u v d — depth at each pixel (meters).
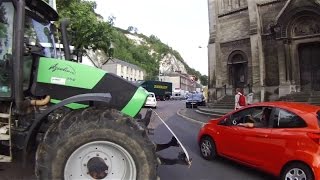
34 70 6.20
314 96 27.05
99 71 6.20
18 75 5.80
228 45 36.31
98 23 33.81
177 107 47.53
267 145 8.54
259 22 32.50
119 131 5.35
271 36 31.81
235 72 35.91
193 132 17.27
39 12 6.79
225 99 35.00
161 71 168.75
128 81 6.18
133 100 5.99
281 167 8.13
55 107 5.48
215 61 37.22
